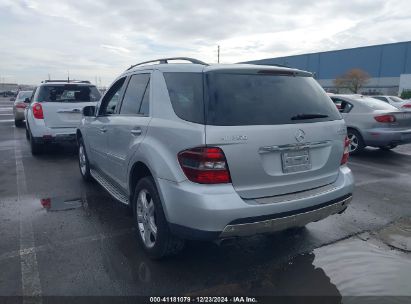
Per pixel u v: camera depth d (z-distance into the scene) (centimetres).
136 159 356
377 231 419
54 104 819
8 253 360
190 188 284
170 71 344
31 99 945
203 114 287
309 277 321
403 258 355
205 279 317
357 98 902
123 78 456
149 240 350
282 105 315
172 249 328
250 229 287
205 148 276
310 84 357
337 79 5531
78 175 683
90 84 884
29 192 570
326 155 336
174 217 297
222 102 292
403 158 862
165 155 308
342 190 342
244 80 313
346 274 326
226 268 335
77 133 639
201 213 276
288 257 356
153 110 345
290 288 304
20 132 1388
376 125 840
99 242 386
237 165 282
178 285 307
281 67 348
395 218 459
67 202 521
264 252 366
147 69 390
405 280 316
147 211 349
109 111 479
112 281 311
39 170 724
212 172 277
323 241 392
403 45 5694
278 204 293
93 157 550
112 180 473
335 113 358
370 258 355
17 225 432
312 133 318
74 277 317
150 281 312
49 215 467
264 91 316
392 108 891
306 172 319
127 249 370
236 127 283
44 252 363
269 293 297
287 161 307
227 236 284
